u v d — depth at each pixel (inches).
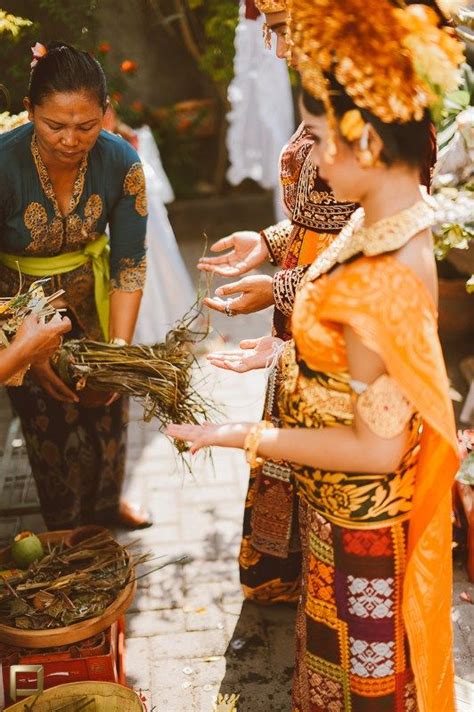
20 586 97.6
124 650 110.3
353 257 64.5
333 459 67.2
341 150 61.4
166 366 96.9
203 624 116.3
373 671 76.4
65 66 90.3
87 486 129.0
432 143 76.4
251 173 235.8
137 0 231.8
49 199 102.7
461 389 170.6
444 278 177.2
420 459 70.2
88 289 113.3
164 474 147.9
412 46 57.9
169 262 175.2
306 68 60.1
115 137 106.6
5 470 149.6
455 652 109.9
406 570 72.3
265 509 108.2
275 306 99.0
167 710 103.4
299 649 86.4
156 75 255.3
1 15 128.0
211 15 246.2
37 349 88.7
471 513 118.4
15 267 109.2
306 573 82.0
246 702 104.0
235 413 164.6
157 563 127.2
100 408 121.0
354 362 63.8
